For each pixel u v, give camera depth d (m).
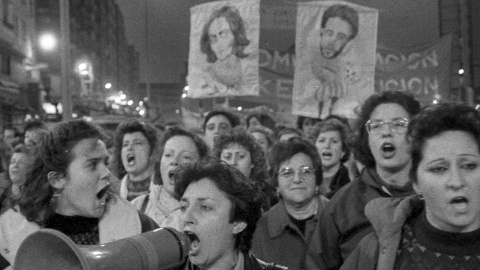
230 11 7.61
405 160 3.13
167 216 4.03
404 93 3.22
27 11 38.09
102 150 2.51
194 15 7.76
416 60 8.75
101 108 34.03
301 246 3.89
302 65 7.37
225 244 2.27
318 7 7.35
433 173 1.89
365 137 3.30
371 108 3.25
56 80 44.50
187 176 2.31
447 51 8.66
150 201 4.20
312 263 3.31
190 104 15.14
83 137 2.47
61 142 2.45
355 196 3.23
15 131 11.71
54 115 19.64
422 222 2.00
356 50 7.36
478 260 1.89
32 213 2.51
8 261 2.60
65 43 11.70
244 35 7.56
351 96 7.36
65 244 1.58
